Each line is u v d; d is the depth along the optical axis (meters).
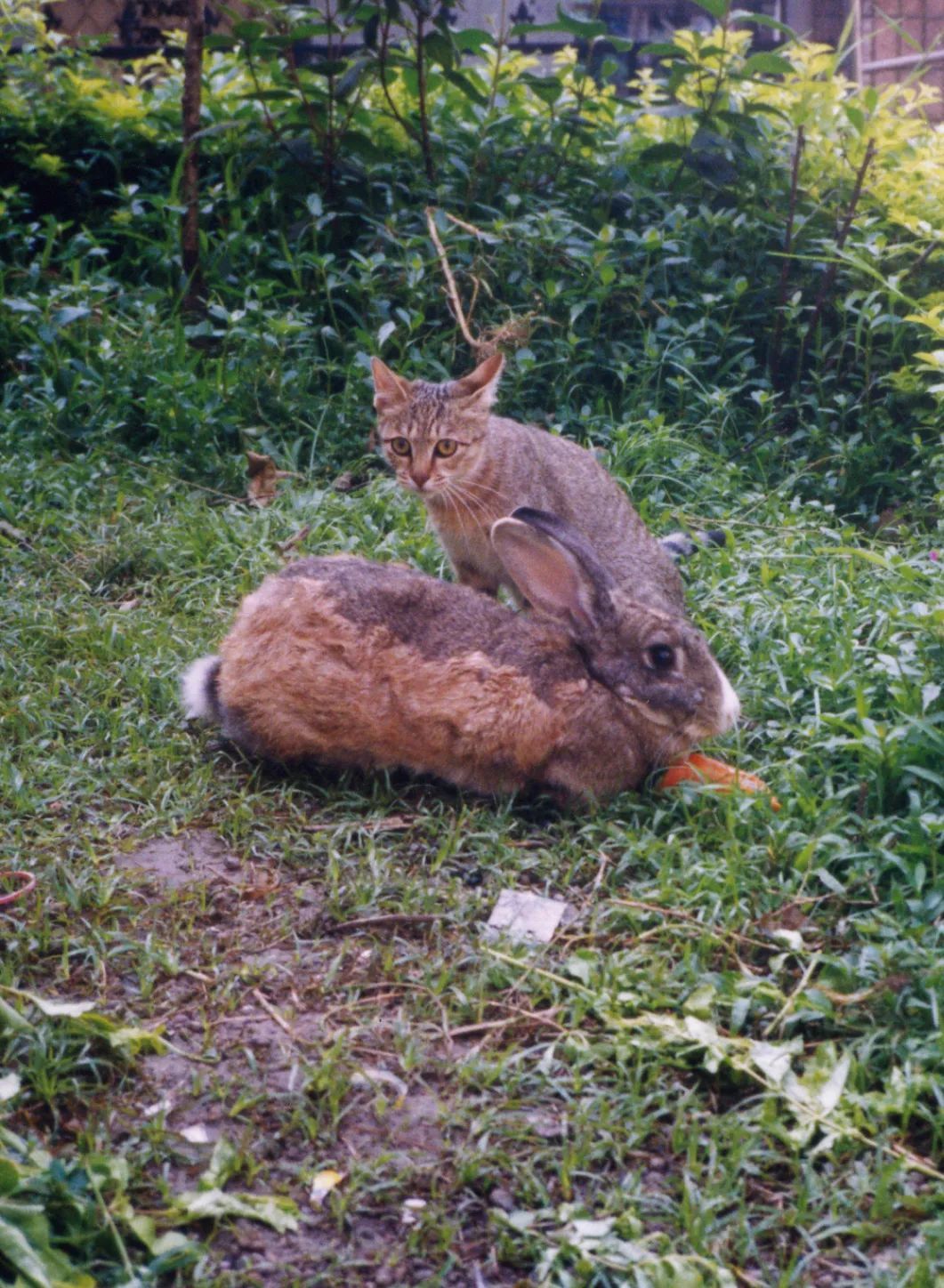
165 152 2.72
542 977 1.19
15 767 1.42
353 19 2.45
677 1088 1.10
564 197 2.46
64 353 2.23
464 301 2.31
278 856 1.33
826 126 2.34
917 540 1.95
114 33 3.50
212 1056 1.12
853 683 1.45
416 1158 1.06
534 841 1.36
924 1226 1.00
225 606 1.72
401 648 1.39
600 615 1.40
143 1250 1.00
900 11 3.25
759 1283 0.99
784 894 1.25
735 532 1.93
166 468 2.07
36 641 1.62
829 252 2.27
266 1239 1.01
